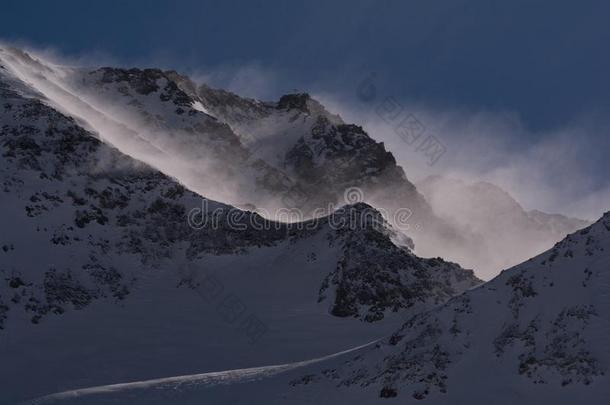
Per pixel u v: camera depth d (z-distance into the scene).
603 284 183.00
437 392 183.88
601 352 171.00
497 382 178.50
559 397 167.12
